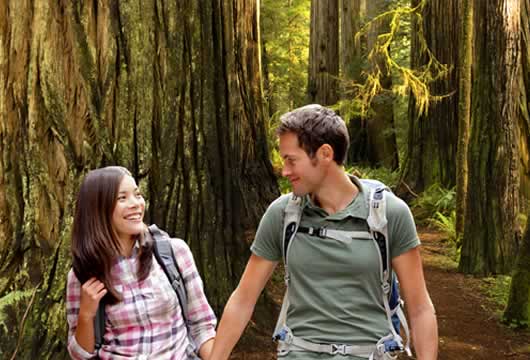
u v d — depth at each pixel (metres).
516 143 7.93
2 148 4.37
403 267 2.28
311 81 19.03
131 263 2.50
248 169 8.15
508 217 7.87
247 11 7.69
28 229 4.30
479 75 7.93
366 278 2.23
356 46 18.58
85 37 4.47
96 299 2.42
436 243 9.88
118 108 4.56
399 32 17.16
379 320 2.24
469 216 8.06
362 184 2.31
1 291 4.18
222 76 5.08
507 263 7.81
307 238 2.28
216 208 4.93
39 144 4.37
